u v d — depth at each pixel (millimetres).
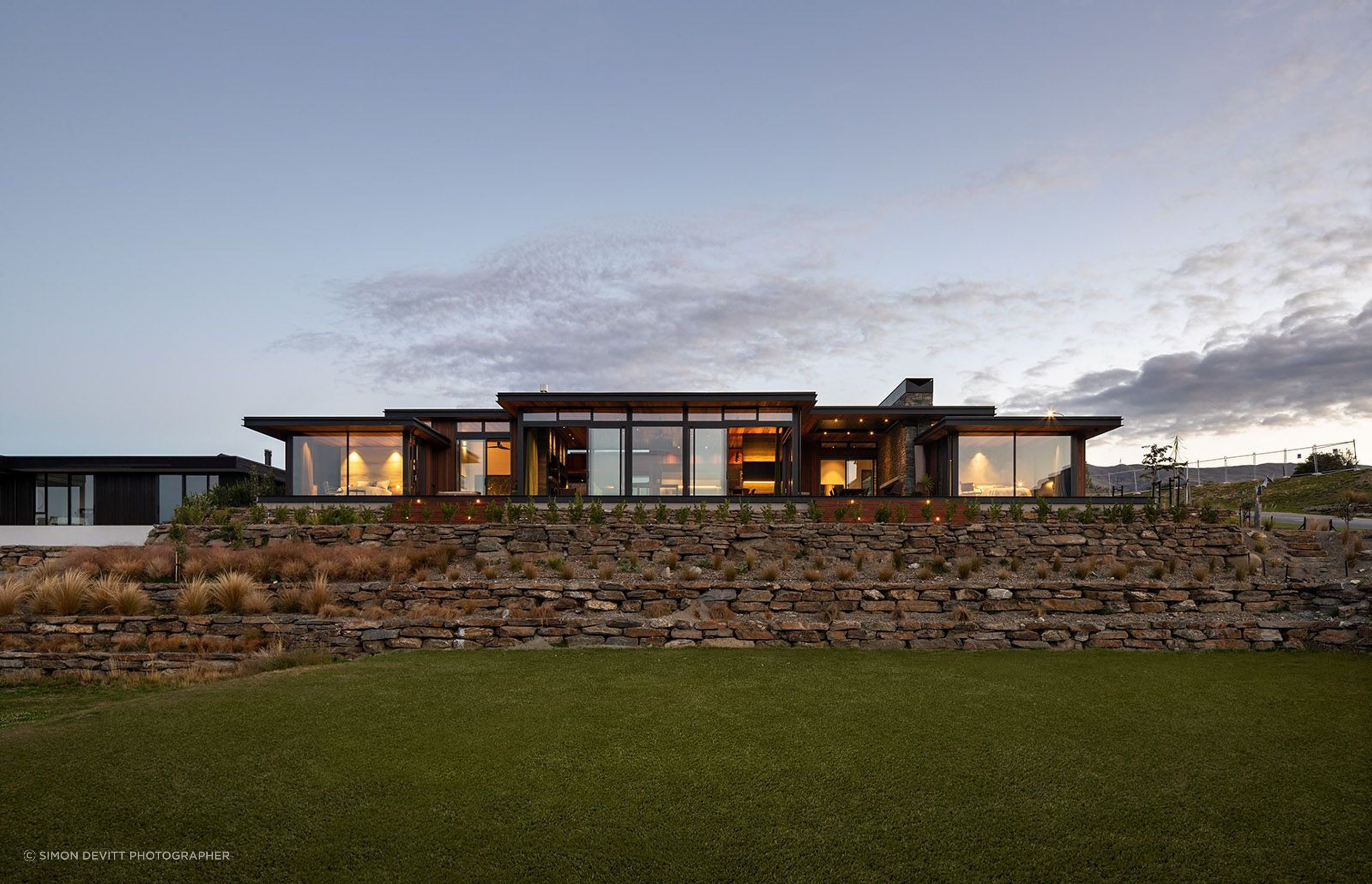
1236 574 11953
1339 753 5145
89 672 9180
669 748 5230
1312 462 31328
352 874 3465
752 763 4926
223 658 9398
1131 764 4914
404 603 10781
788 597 10594
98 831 3852
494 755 5055
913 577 12242
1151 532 13711
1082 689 7035
